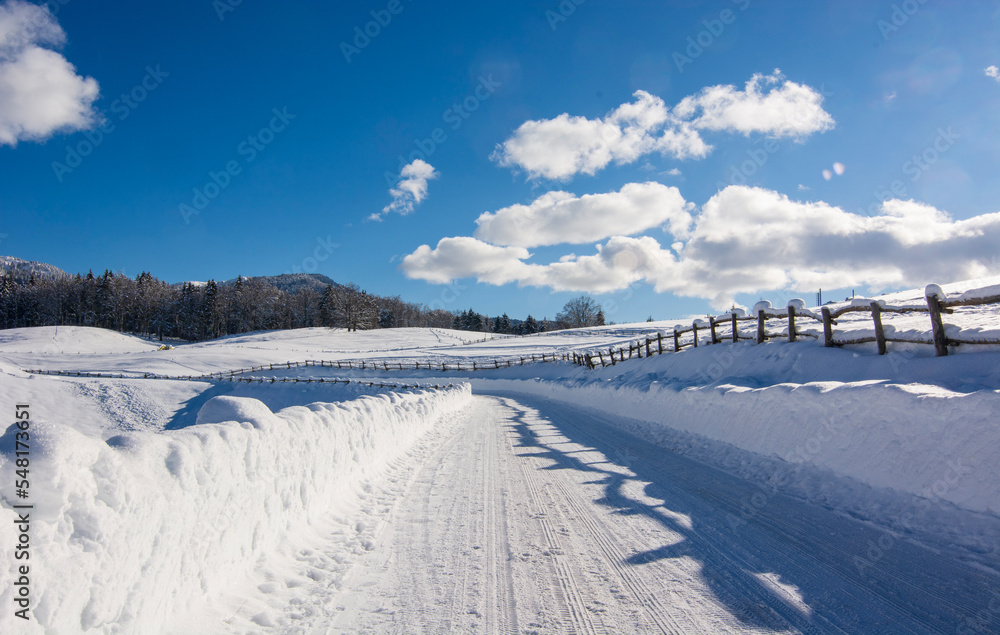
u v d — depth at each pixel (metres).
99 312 97.50
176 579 2.78
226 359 55.44
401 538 4.53
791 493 5.54
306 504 4.56
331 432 5.33
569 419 13.73
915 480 4.60
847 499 5.03
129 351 68.44
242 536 3.48
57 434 2.23
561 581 3.58
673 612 3.09
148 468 2.66
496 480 6.64
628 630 2.91
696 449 8.17
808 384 6.62
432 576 3.72
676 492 5.79
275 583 3.53
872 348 8.30
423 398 12.23
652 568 3.74
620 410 14.00
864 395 5.48
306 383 29.95
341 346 76.50
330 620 3.09
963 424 4.35
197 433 3.18
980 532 3.83
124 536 2.42
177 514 2.82
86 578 2.19
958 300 6.41
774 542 4.15
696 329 15.22
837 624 2.89
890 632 2.78
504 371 42.75
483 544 4.34
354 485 5.94
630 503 5.39
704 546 4.12
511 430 11.66
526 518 5.00
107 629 2.29
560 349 58.34
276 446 4.08
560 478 6.65
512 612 3.16
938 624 2.83
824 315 9.38
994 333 5.97
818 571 3.57
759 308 11.90
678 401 10.34
